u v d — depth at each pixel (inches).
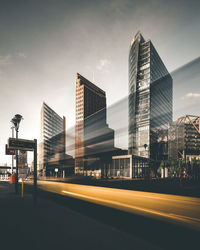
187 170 2106.3
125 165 2218.3
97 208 366.3
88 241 176.9
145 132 3804.1
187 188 884.6
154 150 3759.8
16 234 197.2
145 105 3929.6
